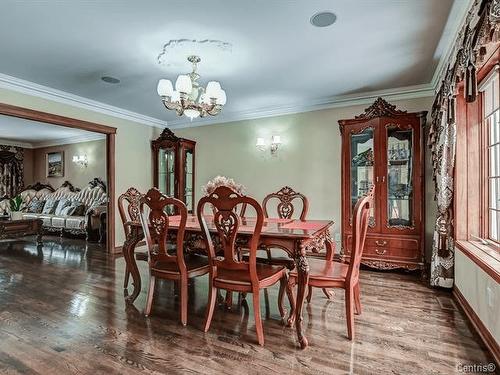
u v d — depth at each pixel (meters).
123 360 1.84
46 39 2.75
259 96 4.39
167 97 2.84
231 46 2.88
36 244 5.70
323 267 2.42
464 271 2.60
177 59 3.14
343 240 3.99
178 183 5.42
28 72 3.50
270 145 5.03
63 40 2.76
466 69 1.98
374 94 4.23
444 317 2.46
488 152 2.66
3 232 5.18
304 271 2.11
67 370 1.74
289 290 2.33
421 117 3.60
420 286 3.25
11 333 2.18
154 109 5.11
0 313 2.53
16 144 8.34
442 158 2.97
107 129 4.94
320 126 4.66
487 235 2.69
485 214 2.71
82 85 3.94
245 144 5.27
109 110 4.94
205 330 2.21
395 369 1.75
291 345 2.01
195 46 2.87
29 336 2.14
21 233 5.42
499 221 2.39
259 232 2.04
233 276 2.19
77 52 3.00
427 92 3.96
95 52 3.00
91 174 7.49
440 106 3.12
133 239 2.95
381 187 3.76
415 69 3.43
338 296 2.94
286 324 2.33
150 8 2.28
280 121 4.96
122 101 4.66
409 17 2.40
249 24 2.50
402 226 3.67
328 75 3.61
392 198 3.78
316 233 2.35
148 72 3.51
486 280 2.05
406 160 3.73
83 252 5.01
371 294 3.00
